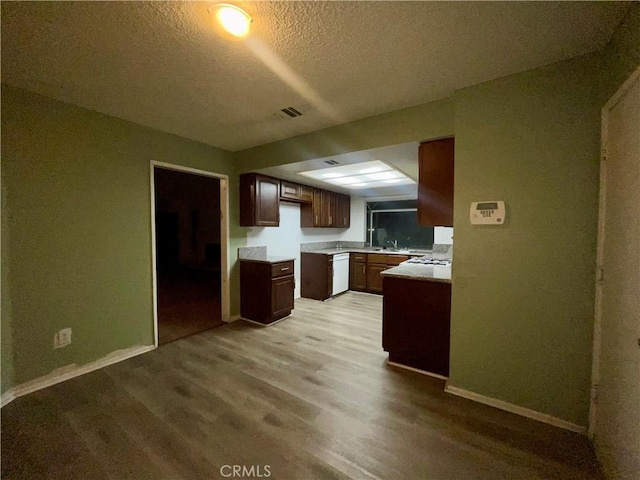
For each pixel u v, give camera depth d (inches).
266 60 66.1
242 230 152.2
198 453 59.7
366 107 92.1
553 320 68.6
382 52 63.2
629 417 47.4
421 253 192.9
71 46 60.6
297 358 104.5
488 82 75.0
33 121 81.6
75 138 90.2
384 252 206.2
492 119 74.5
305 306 177.9
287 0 48.0
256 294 143.6
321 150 112.3
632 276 47.8
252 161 137.5
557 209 67.3
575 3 48.9
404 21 53.5
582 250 64.9
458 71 70.8
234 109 93.5
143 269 109.3
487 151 75.3
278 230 180.9
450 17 52.5
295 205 196.1
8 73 71.5
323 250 215.5
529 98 69.9
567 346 67.2
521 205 71.3
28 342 81.7
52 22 52.7
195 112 95.8
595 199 63.2
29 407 74.6
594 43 59.9
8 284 78.0
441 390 84.0
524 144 70.6
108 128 98.0
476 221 76.6
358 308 173.5
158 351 110.0
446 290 90.4
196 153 126.7
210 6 49.4
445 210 89.7
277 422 69.4
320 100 86.9
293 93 82.3
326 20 53.1
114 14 51.0
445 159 89.4
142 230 108.7
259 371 94.7
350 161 120.1
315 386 85.8
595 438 61.7
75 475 54.3
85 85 77.7
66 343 89.3
